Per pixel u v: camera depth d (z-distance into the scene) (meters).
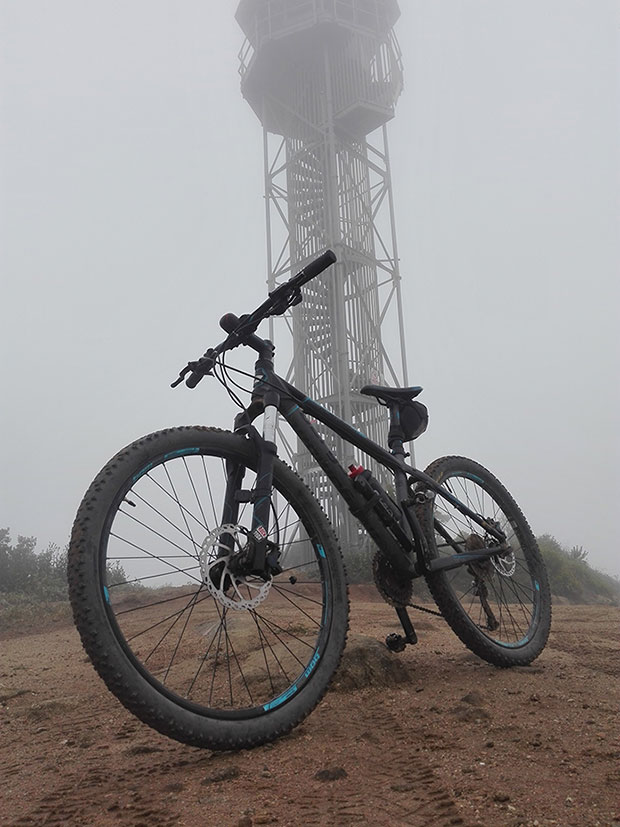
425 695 2.38
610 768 1.49
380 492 2.65
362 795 1.43
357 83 21.16
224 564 2.04
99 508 1.77
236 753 1.83
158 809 1.43
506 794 1.35
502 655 2.89
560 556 16.83
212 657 3.40
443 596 2.80
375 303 20.27
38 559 15.51
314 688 2.07
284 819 1.32
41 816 1.46
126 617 6.86
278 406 2.38
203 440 2.12
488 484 3.41
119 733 2.23
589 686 2.46
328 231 19.66
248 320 2.36
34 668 4.25
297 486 2.31
